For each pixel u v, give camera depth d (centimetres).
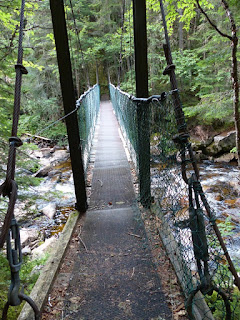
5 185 89
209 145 830
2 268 219
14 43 360
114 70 1852
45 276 166
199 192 104
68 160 871
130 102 355
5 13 318
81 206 262
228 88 755
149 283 161
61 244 203
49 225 448
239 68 553
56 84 1210
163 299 148
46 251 356
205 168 745
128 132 446
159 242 202
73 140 249
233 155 788
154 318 136
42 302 145
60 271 177
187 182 116
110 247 202
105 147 524
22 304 202
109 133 680
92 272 175
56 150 1009
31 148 384
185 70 825
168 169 150
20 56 122
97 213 260
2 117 326
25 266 297
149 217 237
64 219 468
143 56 241
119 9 1553
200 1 393
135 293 154
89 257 192
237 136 401
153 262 179
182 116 119
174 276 163
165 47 127
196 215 107
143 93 248
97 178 355
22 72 121
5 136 319
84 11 1452
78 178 256
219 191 551
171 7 402
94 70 1864
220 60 537
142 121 246
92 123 627
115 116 995
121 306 146
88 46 1405
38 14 853
